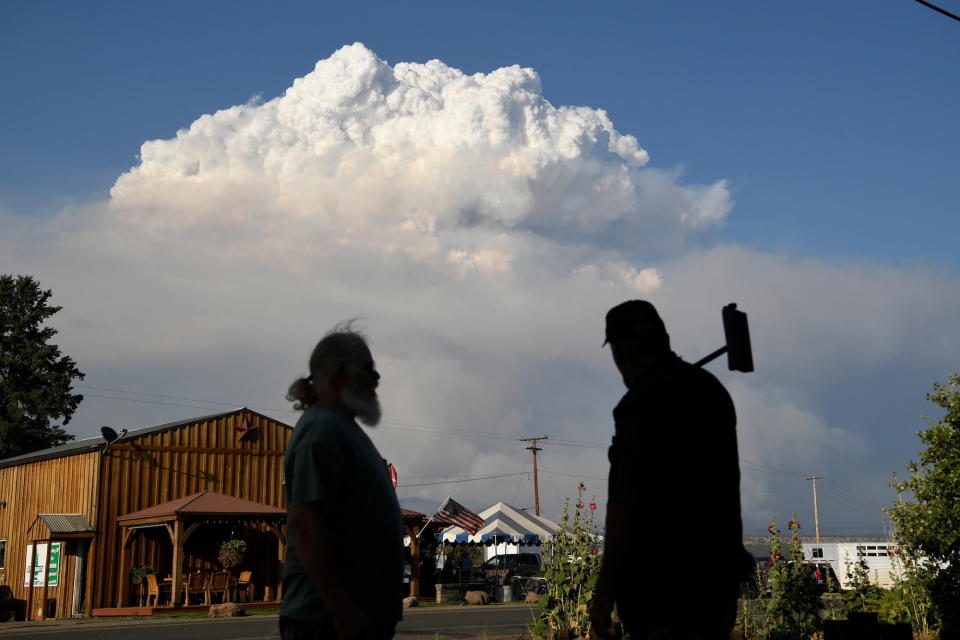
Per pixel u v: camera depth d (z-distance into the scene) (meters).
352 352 3.58
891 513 10.98
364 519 3.39
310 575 3.19
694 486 3.33
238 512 26.36
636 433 3.33
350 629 3.14
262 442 31.05
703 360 4.50
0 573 31.72
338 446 3.36
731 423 3.57
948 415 10.84
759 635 9.09
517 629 16.92
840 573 30.20
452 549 36.09
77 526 27.33
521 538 31.77
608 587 3.32
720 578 3.33
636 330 3.61
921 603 10.63
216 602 27.22
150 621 21.72
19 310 60.81
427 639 14.64
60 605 27.83
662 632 3.29
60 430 58.84
